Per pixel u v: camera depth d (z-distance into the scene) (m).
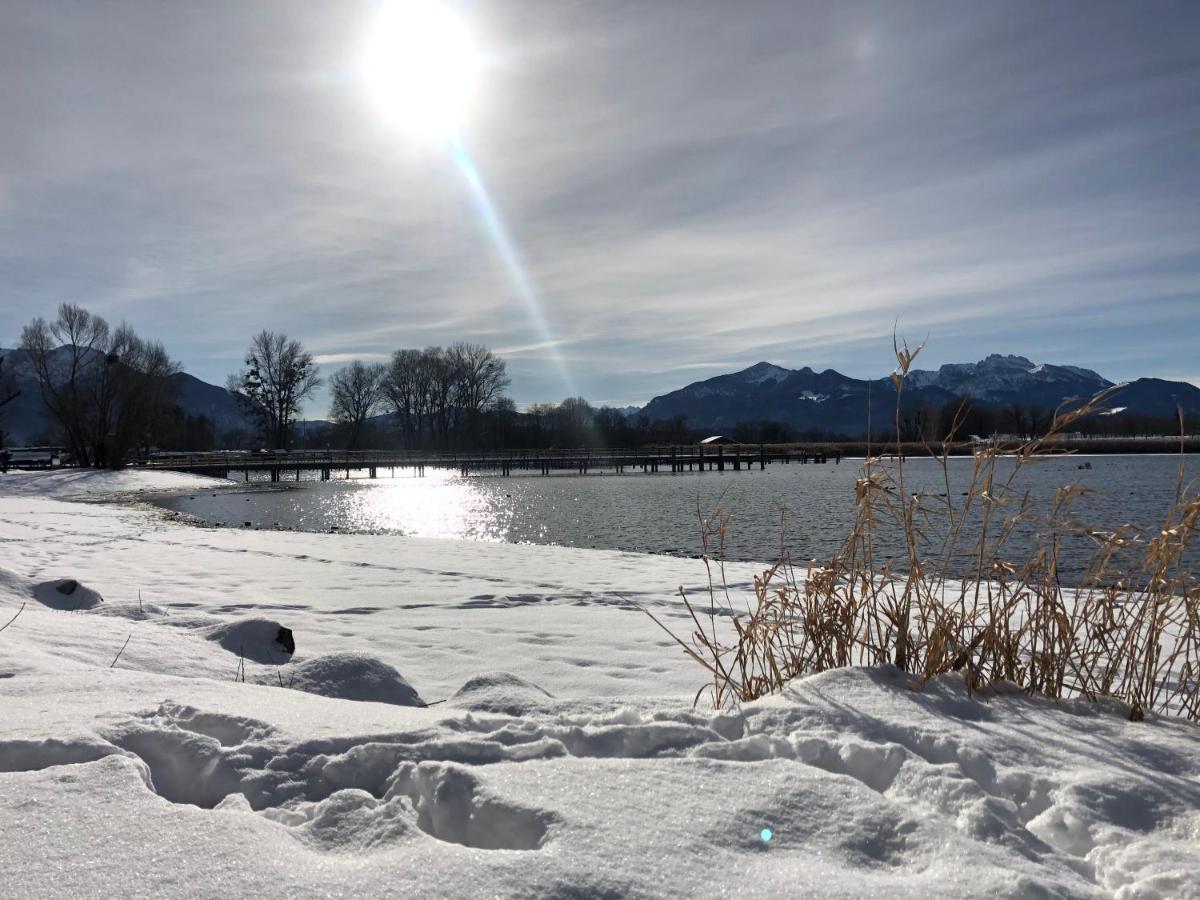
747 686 3.09
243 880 1.33
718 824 1.60
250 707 2.33
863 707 2.39
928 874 1.46
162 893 1.30
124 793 1.64
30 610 4.75
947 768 1.91
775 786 1.77
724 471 62.69
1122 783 1.89
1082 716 2.52
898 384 3.24
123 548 11.90
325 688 3.24
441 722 2.21
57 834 1.47
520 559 11.21
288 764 1.90
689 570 9.88
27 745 1.87
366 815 1.62
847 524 20.33
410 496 39.12
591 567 10.23
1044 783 1.92
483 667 4.66
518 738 2.09
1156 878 1.45
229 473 65.44
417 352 88.94
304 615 6.53
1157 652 2.83
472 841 1.63
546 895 1.33
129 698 2.45
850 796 1.74
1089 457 74.31
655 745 2.09
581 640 5.47
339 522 25.55
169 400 52.47
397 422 90.69
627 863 1.43
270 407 72.62
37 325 47.53
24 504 24.03
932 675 2.81
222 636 4.33
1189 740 2.28
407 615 6.55
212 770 1.87
